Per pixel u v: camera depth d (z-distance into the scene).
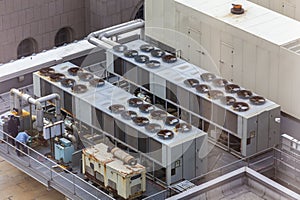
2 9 77.25
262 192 48.25
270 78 57.31
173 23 62.69
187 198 47.72
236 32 58.28
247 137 55.03
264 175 53.34
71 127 57.19
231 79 59.69
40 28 80.00
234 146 56.06
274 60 56.69
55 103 58.34
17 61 64.12
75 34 81.94
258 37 57.06
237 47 58.66
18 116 58.62
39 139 57.91
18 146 57.19
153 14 64.06
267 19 58.88
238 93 56.25
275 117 55.62
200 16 60.34
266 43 56.69
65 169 54.09
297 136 56.88
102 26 80.75
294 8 62.03
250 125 54.81
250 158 55.38
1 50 78.56
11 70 63.09
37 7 79.06
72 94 57.28
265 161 55.34
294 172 54.34
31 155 57.22
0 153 57.53
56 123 57.09
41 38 80.44
